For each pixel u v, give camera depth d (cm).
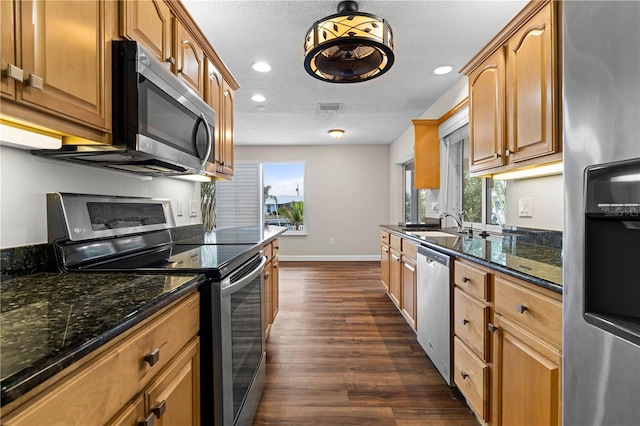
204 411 116
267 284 245
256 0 188
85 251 125
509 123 177
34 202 116
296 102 370
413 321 261
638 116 57
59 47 90
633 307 66
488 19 206
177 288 93
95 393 60
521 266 128
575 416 73
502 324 134
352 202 633
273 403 177
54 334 60
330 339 261
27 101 80
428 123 367
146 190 197
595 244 68
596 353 67
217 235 257
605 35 63
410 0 187
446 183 356
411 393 186
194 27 176
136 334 75
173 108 143
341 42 166
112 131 113
